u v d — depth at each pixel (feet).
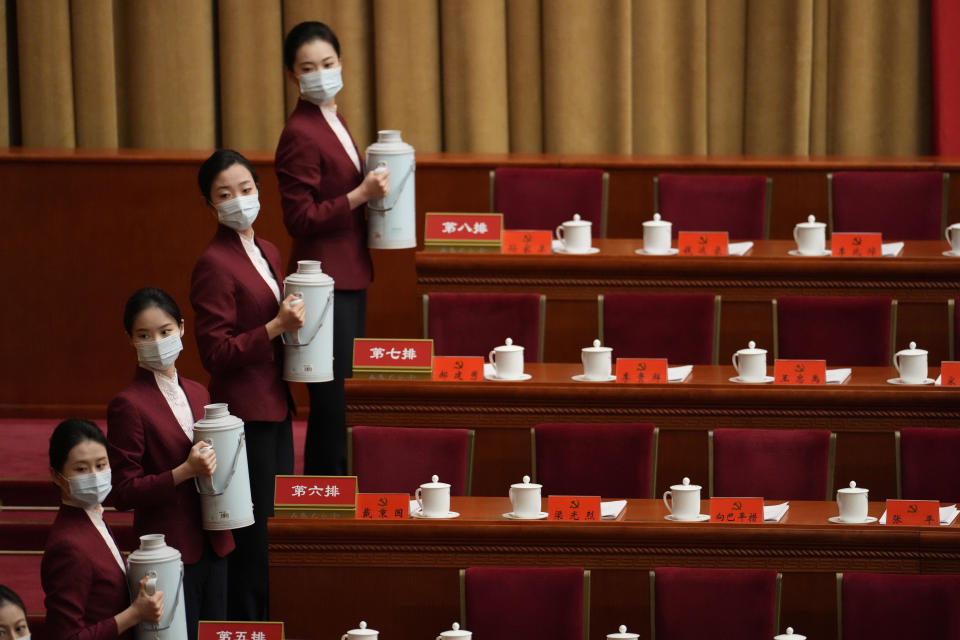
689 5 67.15
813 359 49.67
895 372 48.49
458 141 67.67
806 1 66.80
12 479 51.11
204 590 39.11
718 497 44.01
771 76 67.51
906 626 38.58
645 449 44.14
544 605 39.17
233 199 40.19
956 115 66.23
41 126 66.64
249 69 66.85
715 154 68.80
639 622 41.06
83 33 66.23
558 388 46.62
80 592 35.47
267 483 42.06
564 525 40.88
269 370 41.65
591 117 67.31
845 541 40.57
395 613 41.34
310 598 41.42
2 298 60.70
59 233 60.44
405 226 46.03
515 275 51.70
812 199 59.36
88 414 60.80
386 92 67.10
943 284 50.98
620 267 51.42
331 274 45.70
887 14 67.21
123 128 67.97
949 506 42.93
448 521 41.09
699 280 51.55
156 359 37.68
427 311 50.14
